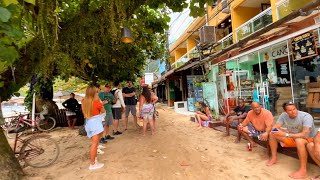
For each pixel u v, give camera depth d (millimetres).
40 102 12578
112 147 6590
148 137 7820
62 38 4688
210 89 13586
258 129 5582
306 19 7520
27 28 4352
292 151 4930
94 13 4609
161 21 7180
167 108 21953
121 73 10664
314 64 8648
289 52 8570
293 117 4492
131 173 4516
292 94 8484
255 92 10547
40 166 5336
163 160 5258
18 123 11305
